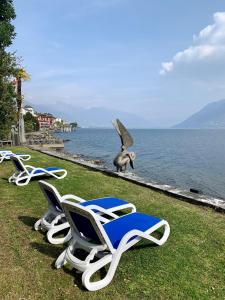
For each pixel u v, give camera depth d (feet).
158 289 11.75
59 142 110.52
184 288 11.85
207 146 172.24
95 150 129.59
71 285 11.91
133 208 18.75
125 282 12.16
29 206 21.52
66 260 12.76
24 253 14.40
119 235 13.20
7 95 58.80
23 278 12.32
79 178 31.30
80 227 12.78
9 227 17.54
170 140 252.62
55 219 15.98
